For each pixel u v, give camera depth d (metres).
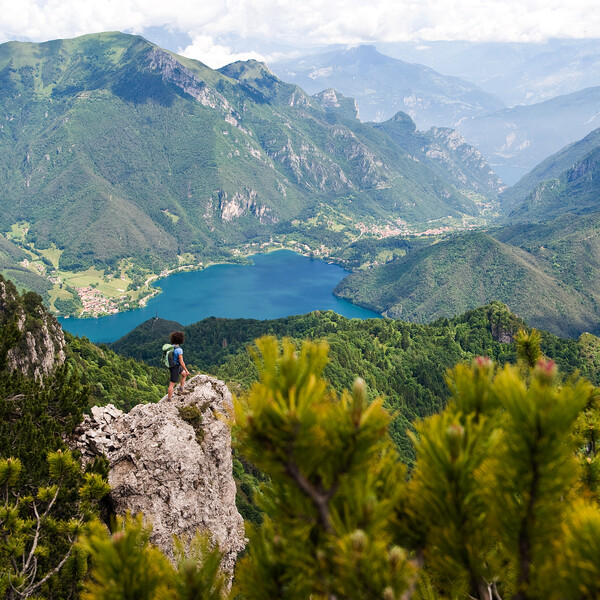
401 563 3.76
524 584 4.09
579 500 4.17
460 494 4.22
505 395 4.29
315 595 4.13
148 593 4.59
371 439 4.26
